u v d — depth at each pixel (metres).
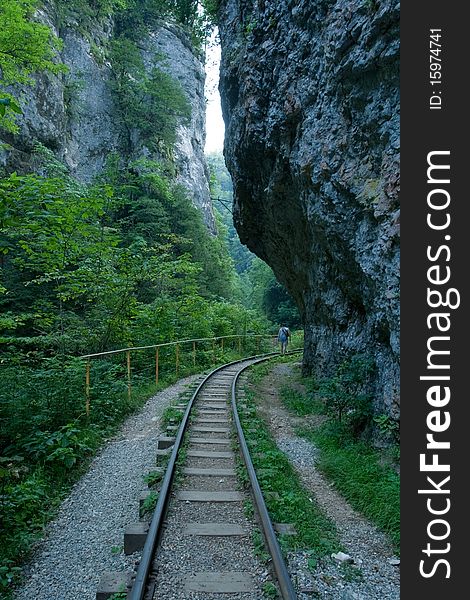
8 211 6.29
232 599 3.71
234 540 4.65
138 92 38.16
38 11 30.16
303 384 14.64
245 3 14.86
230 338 24.86
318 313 13.98
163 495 5.30
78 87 33.25
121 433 9.17
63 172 19.80
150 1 44.59
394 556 4.89
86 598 4.09
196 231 34.41
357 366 8.73
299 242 14.21
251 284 58.75
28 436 7.39
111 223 26.59
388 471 6.70
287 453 8.33
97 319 14.15
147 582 3.86
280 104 12.04
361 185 8.25
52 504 6.02
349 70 8.26
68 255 12.05
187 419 9.27
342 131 9.06
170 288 21.52
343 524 5.67
